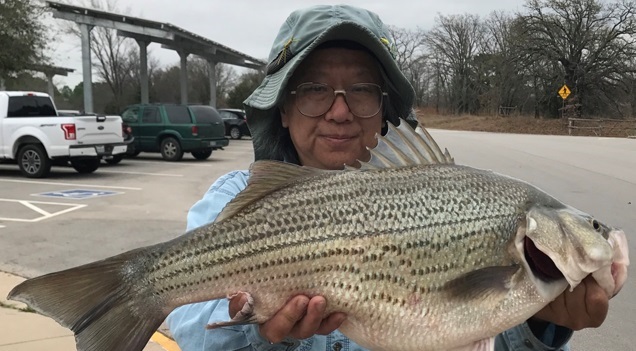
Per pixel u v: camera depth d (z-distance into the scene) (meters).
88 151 14.55
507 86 65.75
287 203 1.90
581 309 1.85
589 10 54.06
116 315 1.82
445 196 1.92
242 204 1.92
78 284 1.80
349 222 1.87
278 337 1.82
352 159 2.46
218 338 1.96
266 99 2.46
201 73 67.00
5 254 6.94
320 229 1.87
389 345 1.88
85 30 28.42
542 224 1.85
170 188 12.91
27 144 14.57
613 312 4.93
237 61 43.50
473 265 1.88
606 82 55.19
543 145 27.67
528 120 57.09
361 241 1.86
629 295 5.30
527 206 1.92
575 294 1.83
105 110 56.06
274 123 2.66
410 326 1.86
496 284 1.85
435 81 80.56
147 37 33.53
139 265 1.86
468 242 1.88
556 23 55.38
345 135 2.44
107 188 12.85
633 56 53.25
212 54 39.88
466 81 77.56
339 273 1.85
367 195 1.91
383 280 1.85
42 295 1.76
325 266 1.85
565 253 1.80
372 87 2.45
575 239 1.80
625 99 55.34
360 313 1.86
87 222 8.94
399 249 1.86
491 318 1.85
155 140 19.48
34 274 6.11
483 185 1.96
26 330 4.58
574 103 54.97
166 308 1.88
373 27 2.48
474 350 1.87
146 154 21.98
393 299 1.85
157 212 9.89
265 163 1.94
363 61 2.42
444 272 1.87
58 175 15.23
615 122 49.75
